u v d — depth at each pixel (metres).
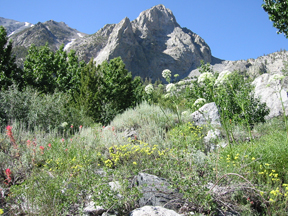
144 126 7.37
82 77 15.93
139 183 3.56
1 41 15.91
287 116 8.38
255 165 3.86
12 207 3.20
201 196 2.93
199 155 4.27
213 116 8.35
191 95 11.80
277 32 9.93
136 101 17.83
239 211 2.99
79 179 3.56
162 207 2.93
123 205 3.19
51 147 5.28
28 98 9.69
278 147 4.05
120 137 6.40
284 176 3.65
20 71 17.06
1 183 3.93
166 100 10.44
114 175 3.62
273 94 10.04
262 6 10.07
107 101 15.98
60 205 3.02
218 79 5.16
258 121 9.05
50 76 19.45
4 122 8.43
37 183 3.49
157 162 4.24
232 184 3.25
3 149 5.24
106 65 19.44
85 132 7.66
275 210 2.97
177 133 5.37
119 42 173.12
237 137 6.54
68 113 10.22
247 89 9.67
